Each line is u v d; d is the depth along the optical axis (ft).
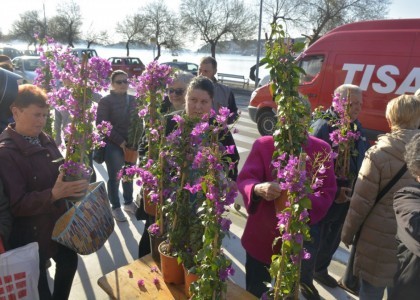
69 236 6.18
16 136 6.21
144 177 7.04
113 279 6.57
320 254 9.43
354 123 8.86
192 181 6.31
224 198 5.10
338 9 80.89
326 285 9.67
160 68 8.33
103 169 18.88
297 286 5.07
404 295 5.06
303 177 4.65
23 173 6.15
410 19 19.45
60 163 6.77
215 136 6.17
